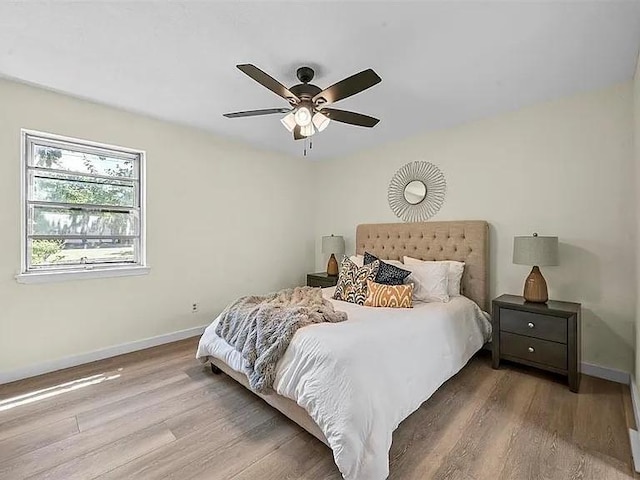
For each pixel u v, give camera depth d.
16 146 2.59
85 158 3.03
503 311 2.78
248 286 4.25
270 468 1.63
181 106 3.03
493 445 1.79
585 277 2.72
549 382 2.56
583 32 1.89
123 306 3.18
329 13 1.74
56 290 2.79
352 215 4.55
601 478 1.55
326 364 1.73
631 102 2.50
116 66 2.31
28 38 1.98
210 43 2.02
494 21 1.80
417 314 2.48
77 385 2.51
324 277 4.40
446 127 3.53
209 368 2.85
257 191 4.33
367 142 4.09
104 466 1.63
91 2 1.67
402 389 1.82
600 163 2.64
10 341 2.57
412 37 1.94
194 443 1.82
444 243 3.48
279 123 3.47
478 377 2.66
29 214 2.71
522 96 2.79
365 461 1.48
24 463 1.65
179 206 3.57
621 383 2.54
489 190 3.25
